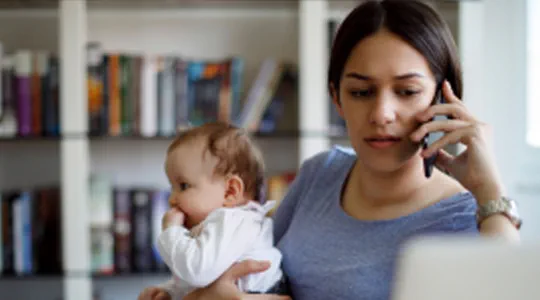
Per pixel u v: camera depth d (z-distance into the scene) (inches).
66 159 88.7
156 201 92.2
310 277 41.8
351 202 42.4
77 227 88.8
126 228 91.7
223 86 92.2
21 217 90.9
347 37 37.2
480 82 96.0
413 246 18.3
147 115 91.4
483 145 36.8
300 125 90.3
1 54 90.9
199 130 52.1
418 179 38.8
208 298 44.1
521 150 100.1
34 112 91.4
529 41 100.0
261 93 92.9
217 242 44.6
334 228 41.6
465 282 17.5
